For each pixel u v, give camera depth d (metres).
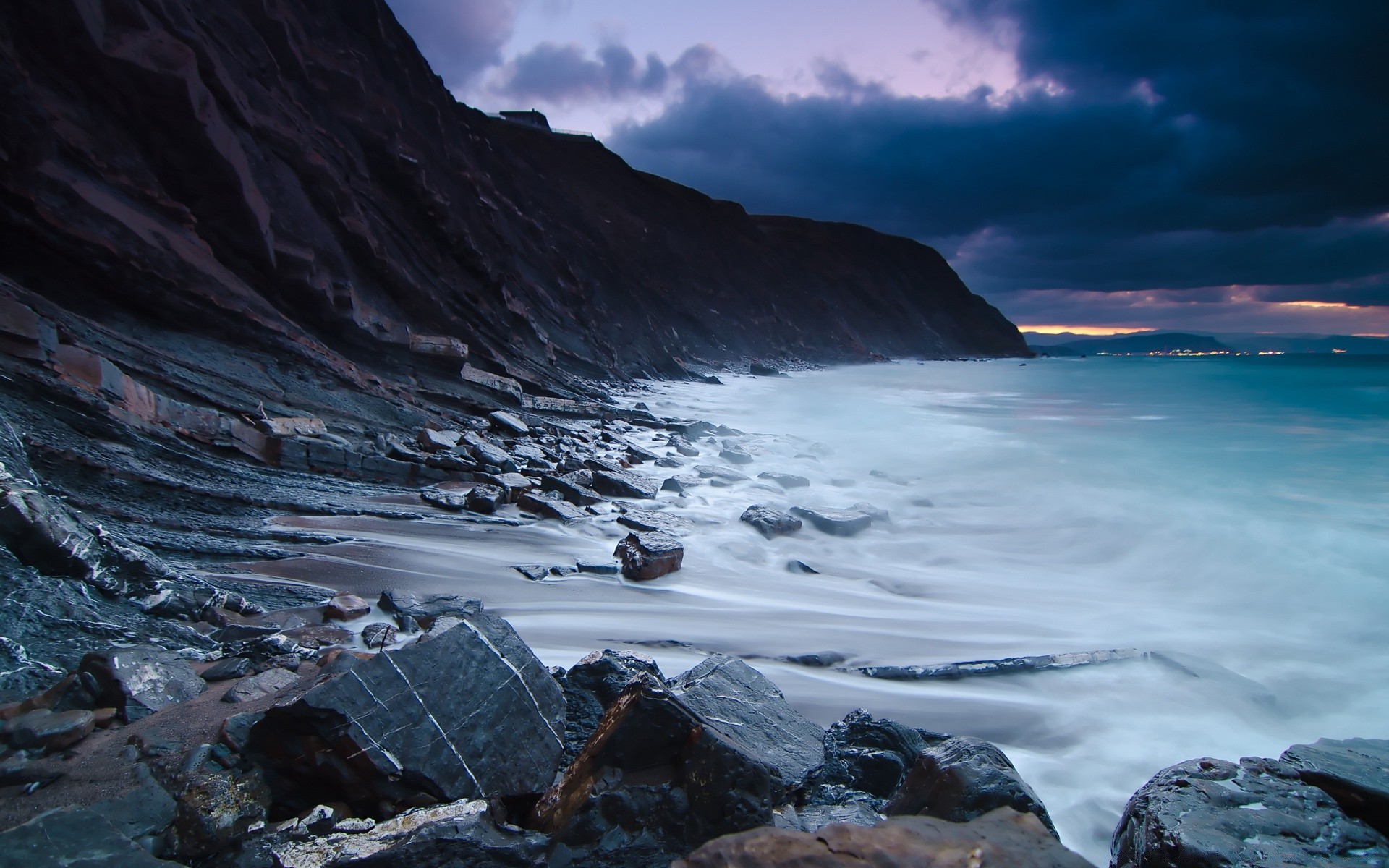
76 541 4.71
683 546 8.15
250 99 14.53
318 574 6.39
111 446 7.02
